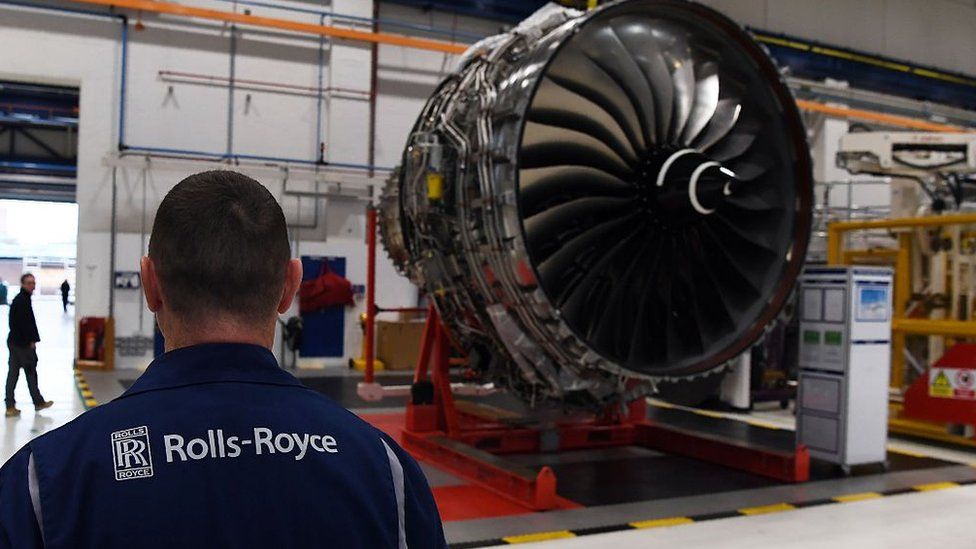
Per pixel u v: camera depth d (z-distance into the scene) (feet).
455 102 16.16
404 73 39.04
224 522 2.81
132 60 34.47
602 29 14.66
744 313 15.65
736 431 24.20
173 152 35.06
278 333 36.99
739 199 15.51
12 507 2.75
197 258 3.19
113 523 2.73
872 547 12.96
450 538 12.83
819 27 45.39
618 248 14.47
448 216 15.49
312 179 35.27
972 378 21.52
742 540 13.15
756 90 15.80
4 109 44.88
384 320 37.91
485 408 22.74
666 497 15.81
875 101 45.11
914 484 17.30
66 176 51.96
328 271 37.50
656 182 14.26
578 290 14.35
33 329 23.62
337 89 37.11
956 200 26.91
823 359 18.37
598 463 18.95
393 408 27.17
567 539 12.95
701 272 15.44
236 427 2.98
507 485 15.51
